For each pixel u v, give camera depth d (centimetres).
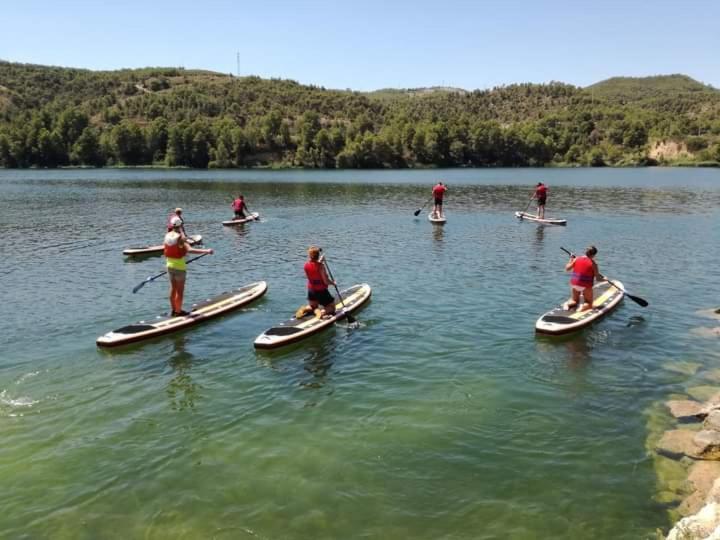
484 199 5322
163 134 13788
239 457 858
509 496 760
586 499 752
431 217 3575
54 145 13500
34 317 1533
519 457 855
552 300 1664
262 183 8144
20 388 1095
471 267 2120
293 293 1778
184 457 859
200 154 13438
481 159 15050
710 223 3425
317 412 1001
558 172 11869
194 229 3281
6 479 803
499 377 1141
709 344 1316
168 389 1096
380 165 13862
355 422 963
